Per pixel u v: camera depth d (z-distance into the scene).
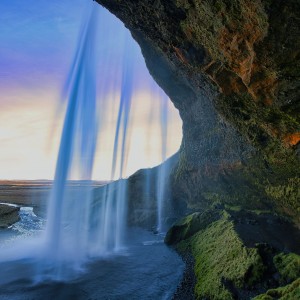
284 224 15.39
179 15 8.57
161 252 18.38
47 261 16.47
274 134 9.37
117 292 12.09
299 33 5.61
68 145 22.36
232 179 19.59
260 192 17.17
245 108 9.73
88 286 12.76
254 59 6.76
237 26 6.61
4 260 16.52
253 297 9.38
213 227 17.42
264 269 10.38
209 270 12.27
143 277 13.79
